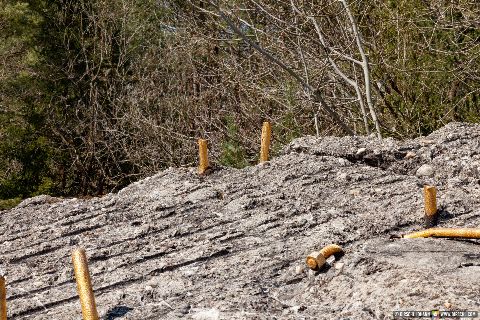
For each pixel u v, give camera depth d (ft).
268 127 22.97
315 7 39.93
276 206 17.93
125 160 58.13
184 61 52.65
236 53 47.85
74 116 65.87
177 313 12.34
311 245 14.88
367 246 13.47
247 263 14.44
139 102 58.03
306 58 40.50
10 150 65.05
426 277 11.60
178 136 51.98
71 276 15.16
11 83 62.18
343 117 41.29
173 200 19.34
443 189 18.04
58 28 66.03
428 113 40.78
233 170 21.89
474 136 22.18
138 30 64.23
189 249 15.66
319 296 12.57
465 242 13.51
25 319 13.23
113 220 18.52
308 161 21.44
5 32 62.90
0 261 16.60
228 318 11.70
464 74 38.47
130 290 13.67
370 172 20.16
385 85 42.70
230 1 44.62
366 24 42.09
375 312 11.23
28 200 21.77
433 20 37.24
